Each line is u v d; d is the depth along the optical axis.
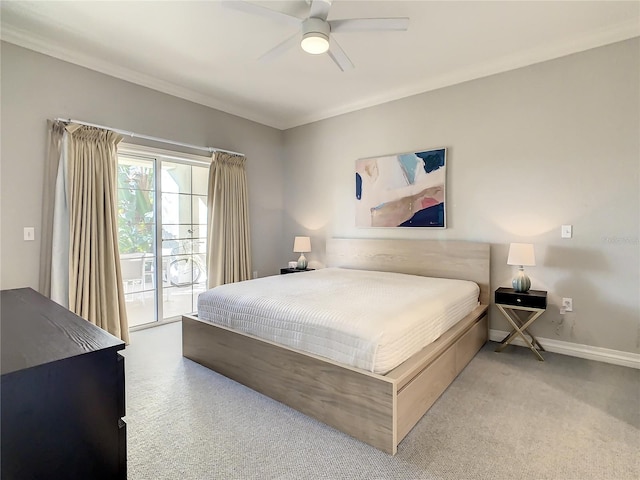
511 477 1.53
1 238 2.74
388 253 4.05
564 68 2.97
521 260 2.91
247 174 4.75
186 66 3.35
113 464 0.96
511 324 3.06
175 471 1.58
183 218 4.16
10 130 2.76
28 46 2.82
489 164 3.40
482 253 3.37
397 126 4.02
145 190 3.79
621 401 2.18
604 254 2.84
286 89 3.91
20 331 1.10
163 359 2.89
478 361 2.84
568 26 2.67
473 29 2.70
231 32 2.76
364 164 4.27
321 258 4.84
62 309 1.42
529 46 2.97
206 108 4.21
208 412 2.08
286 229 5.24
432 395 2.11
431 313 2.24
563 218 3.01
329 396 1.92
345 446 1.75
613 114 2.77
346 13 2.50
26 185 2.85
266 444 1.77
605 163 2.81
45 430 0.83
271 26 2.67
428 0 2.34
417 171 3.84
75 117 3.10
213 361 2.65
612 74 2.77
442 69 3.41
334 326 1.94
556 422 1.95
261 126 4.93
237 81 3.70
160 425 1.94
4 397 0.77
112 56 3.14
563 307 3.03
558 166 3.03
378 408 1.71
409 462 1.62
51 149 2.96
